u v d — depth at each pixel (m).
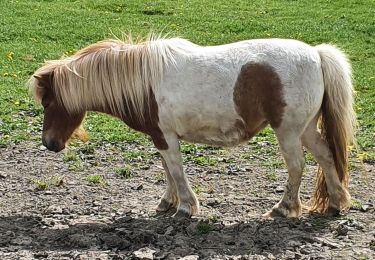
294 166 4.77
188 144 6.69
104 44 4.92
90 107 4.95
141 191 5.59
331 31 12.70
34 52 11.02
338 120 4.79
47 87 4.95
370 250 4.31
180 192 4.86
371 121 7.57
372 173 5.99
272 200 5.34
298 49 4.72
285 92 4.65
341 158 4.85
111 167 6.17
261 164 6.23
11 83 9.15
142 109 4.81
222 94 4.69
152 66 4.75
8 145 6.74
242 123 4.73
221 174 5.99
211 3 15.23
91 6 14.61
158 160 6.35
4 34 12.01
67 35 12.19
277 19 13.75
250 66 4.67
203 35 12.47
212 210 5.12
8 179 5.87
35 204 5.30
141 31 12.52
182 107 4.71
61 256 4.25
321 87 4.74
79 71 4.86
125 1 15.05
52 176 5.93
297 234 4.55
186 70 4.73
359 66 10.49
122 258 4.20
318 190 4.96
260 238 4.48
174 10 14.42
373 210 5.05
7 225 4.82
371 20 13.46
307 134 4.89
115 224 4.79
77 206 5.24
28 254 4.27
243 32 12.77
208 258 4.18
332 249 4.34
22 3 14.48
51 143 5.01
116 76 4.81
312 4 15.12
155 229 4.64
